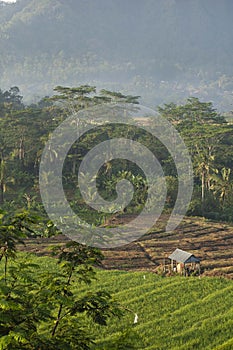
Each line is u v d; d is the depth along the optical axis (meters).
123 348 21.64
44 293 20.69
